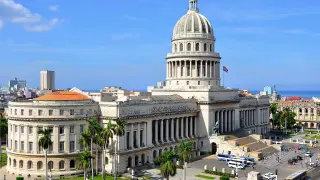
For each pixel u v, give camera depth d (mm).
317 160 155250
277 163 148625
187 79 187250
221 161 151625
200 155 165250
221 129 181500
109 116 130750
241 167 138625
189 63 188250
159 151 150375
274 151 172250
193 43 188875
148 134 144125
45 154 113000
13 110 126688
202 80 187375
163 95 176250
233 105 192375
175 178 121250
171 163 96125
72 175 123688
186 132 166875
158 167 139000
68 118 123812
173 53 191500
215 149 170375
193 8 199875
